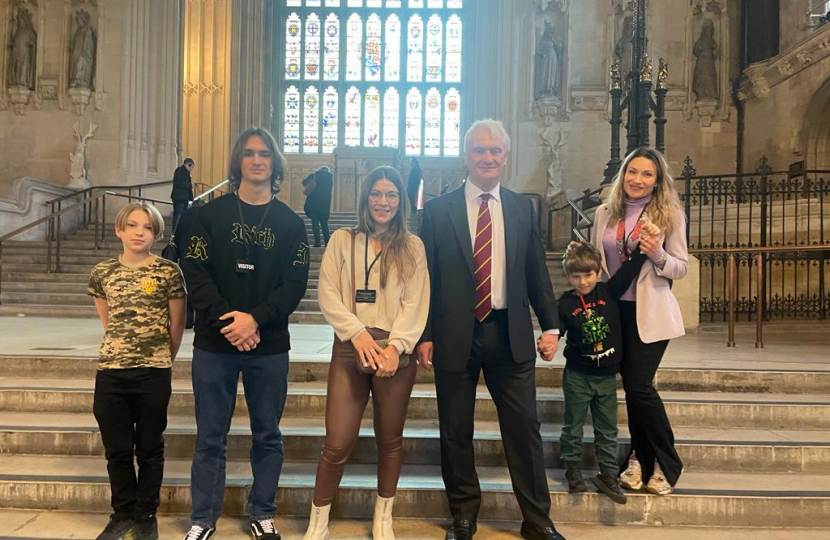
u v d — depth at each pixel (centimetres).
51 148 1486
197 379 290
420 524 327
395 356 280
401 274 294
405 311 291
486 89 1642
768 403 413
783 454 370
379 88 2102
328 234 1173
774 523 329
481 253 306
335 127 2098
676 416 417
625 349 321
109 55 1488
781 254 948
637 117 872
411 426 402
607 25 1505
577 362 329
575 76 1514
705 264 978
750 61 1422
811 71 1220
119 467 296
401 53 2105
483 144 305
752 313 928
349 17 2109
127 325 295
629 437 382
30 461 369
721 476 361
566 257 326
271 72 2042
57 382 450
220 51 1909
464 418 305
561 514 332
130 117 1502
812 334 719
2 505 337
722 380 452
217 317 281
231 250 291
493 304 304
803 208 945
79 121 1483
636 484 333
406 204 304
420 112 2098
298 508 335
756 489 337
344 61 2105
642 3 887
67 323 756
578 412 333
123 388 292
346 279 299
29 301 897
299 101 2100
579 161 1507
